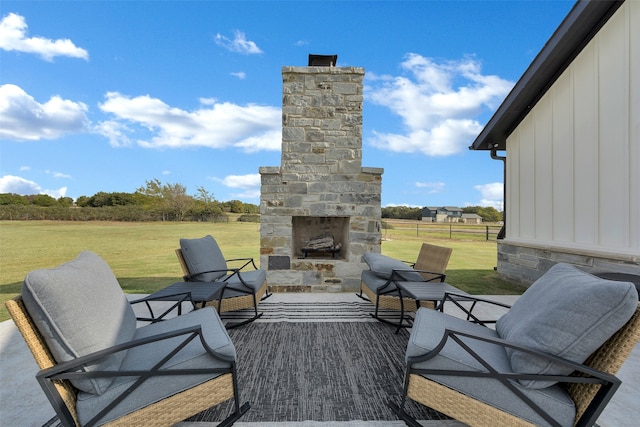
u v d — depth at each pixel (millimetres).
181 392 1615
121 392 1502
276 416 1900
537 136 5387
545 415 1479
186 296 2855
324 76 5145
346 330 3312
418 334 1838
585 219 4445
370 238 5074
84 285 1627
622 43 3943
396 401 2062
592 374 1402
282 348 2855
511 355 1642
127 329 1863
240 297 3535
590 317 1421
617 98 4004
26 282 1395
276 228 5043
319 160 5090
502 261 6109
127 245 10484
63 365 1390
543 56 4762
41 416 1922
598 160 4250
